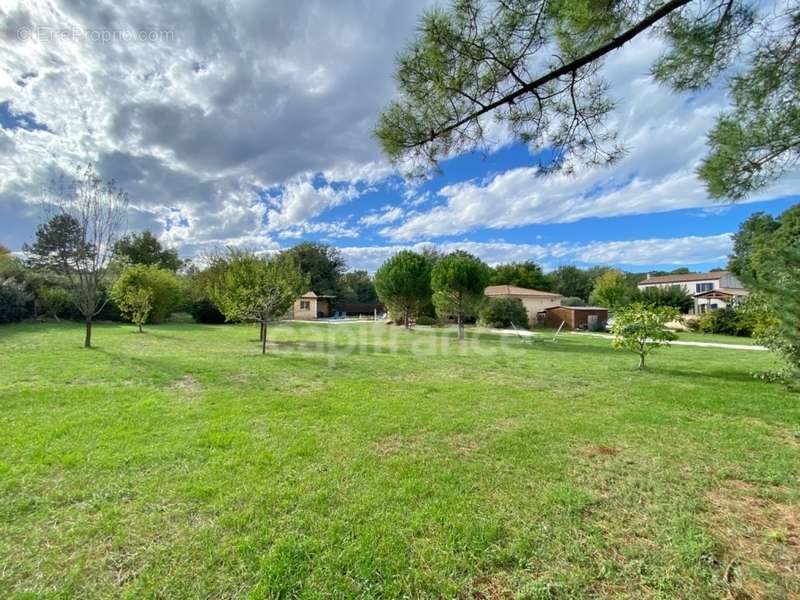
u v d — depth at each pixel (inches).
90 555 78.0
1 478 109.6
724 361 397.4
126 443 137.9
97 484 107.6
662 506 101.7
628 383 274.4
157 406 187.8
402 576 73.8
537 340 631.8
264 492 105.0
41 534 84.6
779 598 69.1
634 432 164.2
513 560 79.0
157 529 87.2
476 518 93.9
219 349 427.8
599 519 95.1
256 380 261.3
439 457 133.9
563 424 174.4
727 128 143.8
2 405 181.8
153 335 557.3
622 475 121.6
